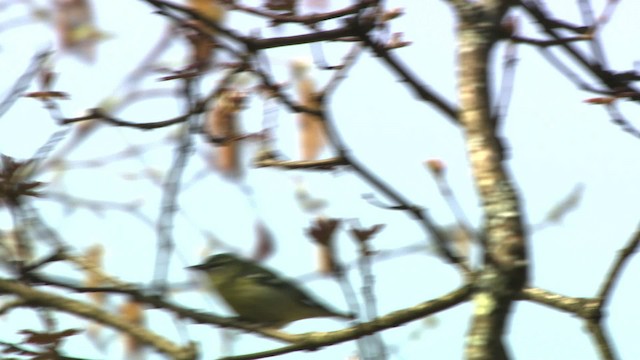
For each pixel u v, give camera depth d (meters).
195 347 8.69
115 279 9.41
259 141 9.61
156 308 8.85
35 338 8.61
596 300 8.77
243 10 9.01
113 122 9.08
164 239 8.84
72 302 8.83
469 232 7.54
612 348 8.70
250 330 9.05
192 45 9.03
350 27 8.84
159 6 8.82
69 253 9.27
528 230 7.24
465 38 7.92
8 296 8.82
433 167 7.85
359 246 8.46
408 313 8.45
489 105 7.67
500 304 7.02
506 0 8.11
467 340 7.03
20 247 8.95
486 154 7.46
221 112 9.55
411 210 8.24
